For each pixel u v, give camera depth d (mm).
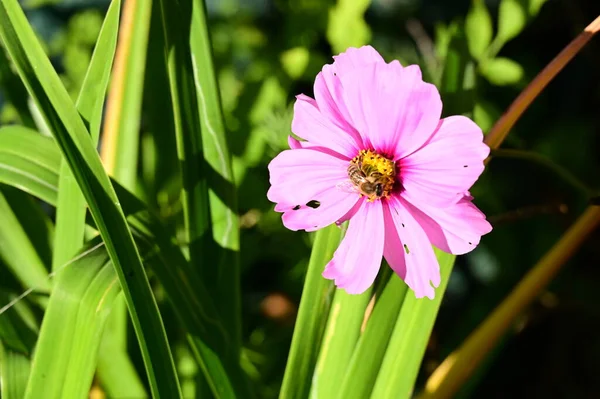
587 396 654
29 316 537
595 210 513
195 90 519
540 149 668
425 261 473
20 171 510
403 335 505
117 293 492
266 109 621
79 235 511
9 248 549
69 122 474
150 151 656
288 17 651
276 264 702
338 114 477
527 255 657
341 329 512
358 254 478
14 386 516
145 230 511
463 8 711
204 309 519
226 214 534
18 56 470
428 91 458
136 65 536
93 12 671
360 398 506
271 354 647
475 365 520
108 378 546
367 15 719
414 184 469
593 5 697
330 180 480
